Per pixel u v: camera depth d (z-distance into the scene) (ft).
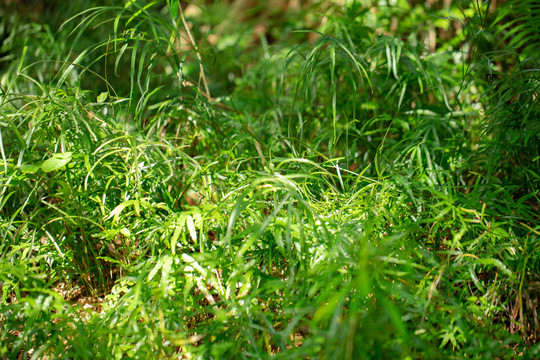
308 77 4.68
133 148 3.54
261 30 12.79
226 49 10.39
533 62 5.38
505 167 4.80
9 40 7.99
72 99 3.95
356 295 2.65
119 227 3.72
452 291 3.43
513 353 2.90
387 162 4.85
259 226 3.09
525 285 3.29
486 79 6.07
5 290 3.35
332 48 4.40
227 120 5.13
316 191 4.15
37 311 2.85
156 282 3.09
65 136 3.82
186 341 2.67
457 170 5.25
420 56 6.41
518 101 4.50
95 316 3.26
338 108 6.20
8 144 4.51
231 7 13.30
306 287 3.00
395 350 2.49
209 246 3.60
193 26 8.30
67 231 4.00
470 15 6.78
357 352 2.17
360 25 6.48
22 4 8.88
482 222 3.54
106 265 4.32
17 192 4.41
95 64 7.46
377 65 5.71
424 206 3.99
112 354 2.98
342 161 5.42
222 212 3.49
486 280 3.78
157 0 4.52
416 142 5.07
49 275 3.91
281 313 3.03
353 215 3.67
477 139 5.57
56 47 6.82
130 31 4.52
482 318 3.00
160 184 4.11
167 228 3.48
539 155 4.57
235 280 2.93
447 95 6.40
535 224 3.71
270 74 8.05
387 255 3.03
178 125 5.25
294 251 3.35
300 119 4.93
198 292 3.70
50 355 2.98
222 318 2.79
